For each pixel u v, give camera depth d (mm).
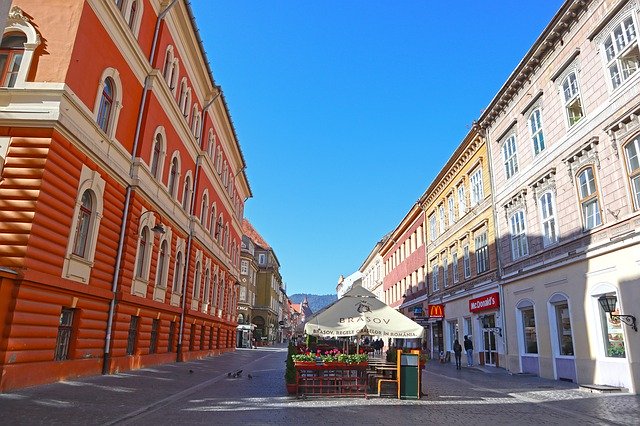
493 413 10125
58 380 12094
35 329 11023
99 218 14250
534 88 20078
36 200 11086
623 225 13977
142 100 17266
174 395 11539
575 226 16531
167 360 21094
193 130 25219
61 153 12062
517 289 20828
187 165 23750
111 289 15227
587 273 15625
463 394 13492
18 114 11625
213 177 29344
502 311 22172
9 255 10648
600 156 15305
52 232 11711
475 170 26938
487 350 24531
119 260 15609
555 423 9008
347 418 9227
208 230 28516
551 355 17812
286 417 9172
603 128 15102
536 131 19891
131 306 16625
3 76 12203
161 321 20281
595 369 15039
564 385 15648
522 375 19297
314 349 17828
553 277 17781
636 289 13359
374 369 13875
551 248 17953
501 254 22750
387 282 54500
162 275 20438
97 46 13695
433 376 19797
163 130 19312
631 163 13938
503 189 22797
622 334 14031
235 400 11344
